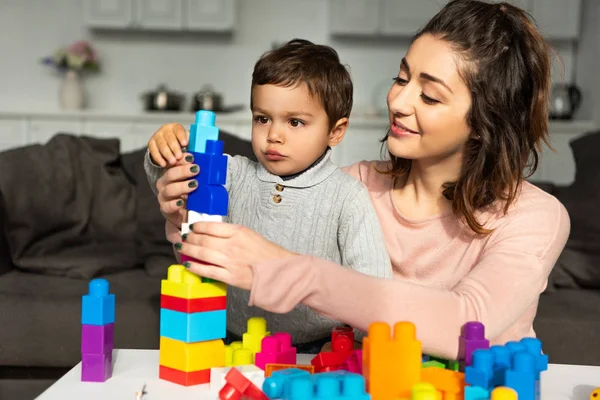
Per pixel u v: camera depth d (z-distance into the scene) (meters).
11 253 2.30
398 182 1.33
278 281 0.85
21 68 5.23
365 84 5.33
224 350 0.92
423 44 1.11
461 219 1.19
